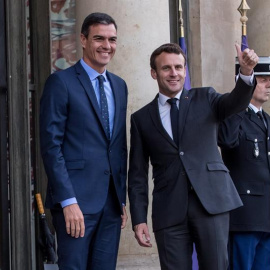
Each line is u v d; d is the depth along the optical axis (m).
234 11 10.82
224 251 6.05
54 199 5.73
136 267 7.62
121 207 6.01
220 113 6.16
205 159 6.10
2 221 6.97
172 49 6.17
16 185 7.05
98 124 5.94
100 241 5.95
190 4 10.35
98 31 5.96
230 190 6.14
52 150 5.76
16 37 7.12
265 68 7.18
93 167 5.87
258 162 7.10
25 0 7.20
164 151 6.14
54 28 8.93
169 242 6.05
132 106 7.77
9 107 7.06
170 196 6.07
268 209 7.12
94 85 6.03
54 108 5.84
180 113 6.17
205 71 10.45
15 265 7.01
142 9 7.84
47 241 7.50
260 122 7.18
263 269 7.28
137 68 7.79
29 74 7.94
